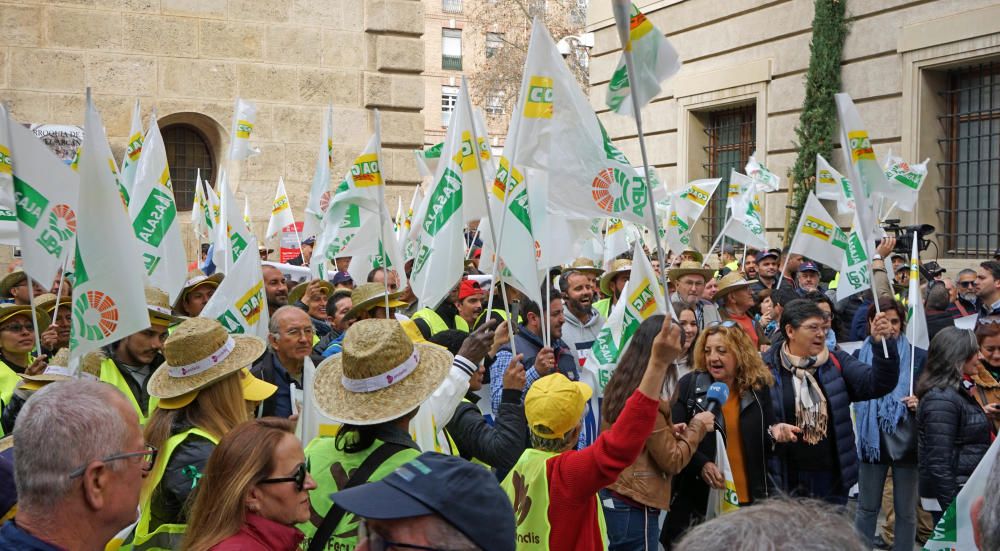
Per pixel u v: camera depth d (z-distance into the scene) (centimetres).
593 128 565
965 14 1439
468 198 693
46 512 259
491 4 4394
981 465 389
